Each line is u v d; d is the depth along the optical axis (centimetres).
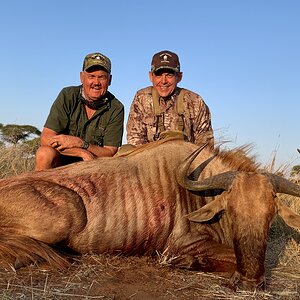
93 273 139
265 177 143
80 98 200
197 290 133
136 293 127
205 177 167
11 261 138
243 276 133
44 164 185
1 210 148
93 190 156
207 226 163
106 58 196
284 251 182
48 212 147
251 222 134
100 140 204
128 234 158
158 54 208
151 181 164
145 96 214
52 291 121
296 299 132
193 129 213
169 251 161
